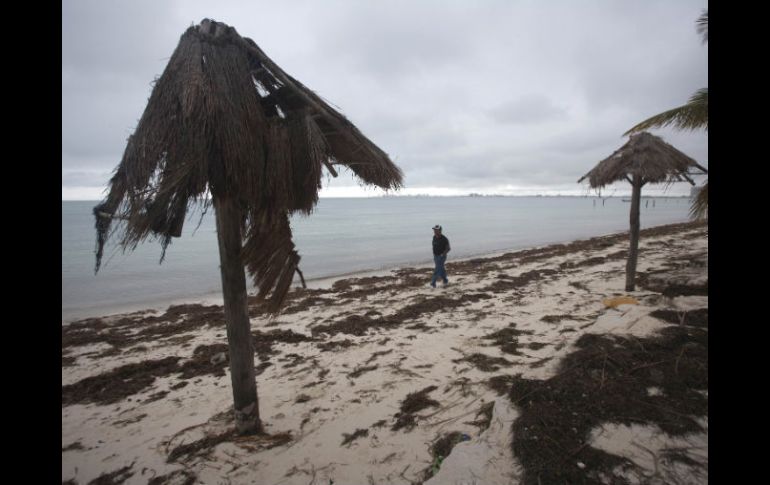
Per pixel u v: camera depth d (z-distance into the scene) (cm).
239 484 312
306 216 312
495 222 5219
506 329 668
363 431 376
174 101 251
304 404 446
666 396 282
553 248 2125
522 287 1063
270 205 281
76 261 2083
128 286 1465
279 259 297
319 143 278
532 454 239
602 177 808
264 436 374
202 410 457
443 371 513
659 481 208
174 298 1266
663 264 1261
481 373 495
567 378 325
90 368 636
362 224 4900
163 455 364
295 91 289
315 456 341
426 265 1806
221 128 248
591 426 259
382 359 575
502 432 274
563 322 701
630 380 310
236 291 340
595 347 385
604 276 1133
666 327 417
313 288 1280
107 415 459
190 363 610
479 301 921
